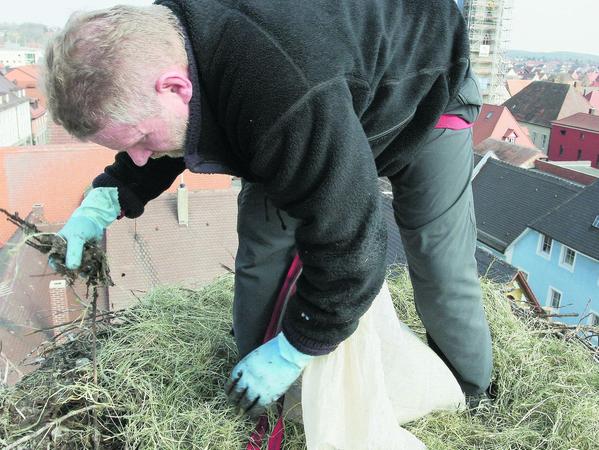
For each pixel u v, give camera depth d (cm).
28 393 188
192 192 1008
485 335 200
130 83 117
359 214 130
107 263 176
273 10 122
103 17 119
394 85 141
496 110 3269
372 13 137
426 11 148
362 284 138
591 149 3703
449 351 200
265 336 183
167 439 170
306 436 163
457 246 183
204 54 122
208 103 128
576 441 188
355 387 170
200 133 131
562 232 1436
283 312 180
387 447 169
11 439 172
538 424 200
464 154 176
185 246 961
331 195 126
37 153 1395
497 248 1612
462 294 190
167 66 120
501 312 246
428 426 195
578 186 1577
